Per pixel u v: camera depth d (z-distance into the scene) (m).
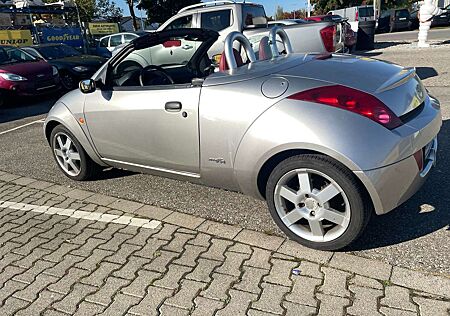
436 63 8.88
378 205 2.21
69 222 3.16
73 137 3.75
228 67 2.88
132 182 3.86
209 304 2.09
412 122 2.28
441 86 6.55
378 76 2.45
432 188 3.07
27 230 3.09
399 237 2.51
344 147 2.13
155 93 2.96
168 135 2.91
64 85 9.86
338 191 2.25
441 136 4.21
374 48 13.55
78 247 2.76
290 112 2.30
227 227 2.85
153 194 3.53
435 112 2.55
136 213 3.20
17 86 8.23
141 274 2.39
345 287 2.11
